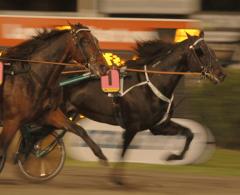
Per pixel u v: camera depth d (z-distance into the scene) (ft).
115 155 46.98
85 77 40.78
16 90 37.22
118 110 40.47
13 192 37.68
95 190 38.52
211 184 40.98
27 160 40.42
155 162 47.42
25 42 38.45
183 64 40.45
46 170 40.75
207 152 49.49
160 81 39.81
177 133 41.57
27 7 77.00
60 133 40.68
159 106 39.86
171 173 44.39
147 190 38.78
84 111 41.91
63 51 37.83
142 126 40.22
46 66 37.70
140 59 40.93
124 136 40.73
